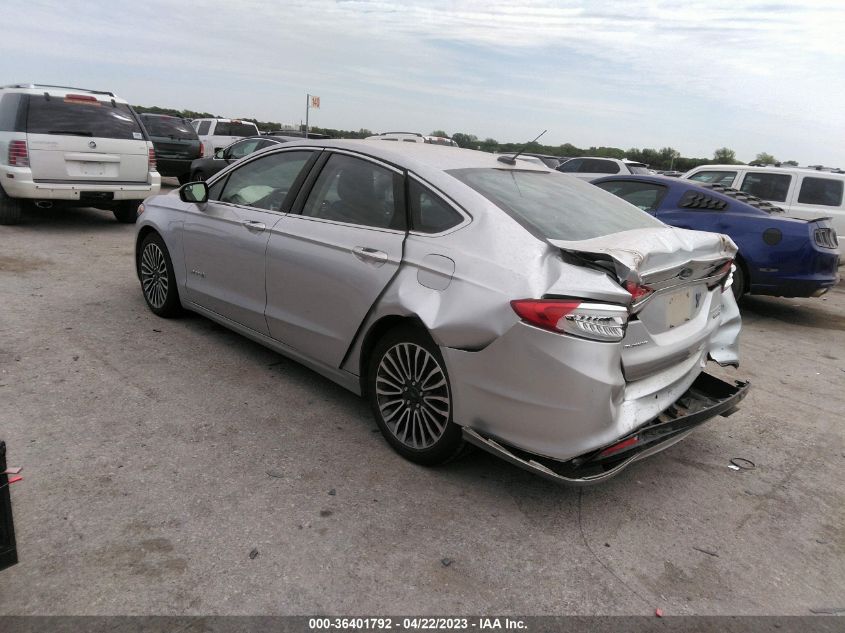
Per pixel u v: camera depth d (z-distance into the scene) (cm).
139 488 293
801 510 320
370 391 350
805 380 520
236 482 304
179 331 506
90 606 223
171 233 495
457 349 289
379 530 277
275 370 443
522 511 299
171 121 1513
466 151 399
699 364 344
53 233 876
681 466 358
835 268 707
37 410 358
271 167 428
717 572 268
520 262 279
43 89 856
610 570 264
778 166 1042
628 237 299
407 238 324
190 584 237
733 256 353
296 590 238
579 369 259
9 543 203
